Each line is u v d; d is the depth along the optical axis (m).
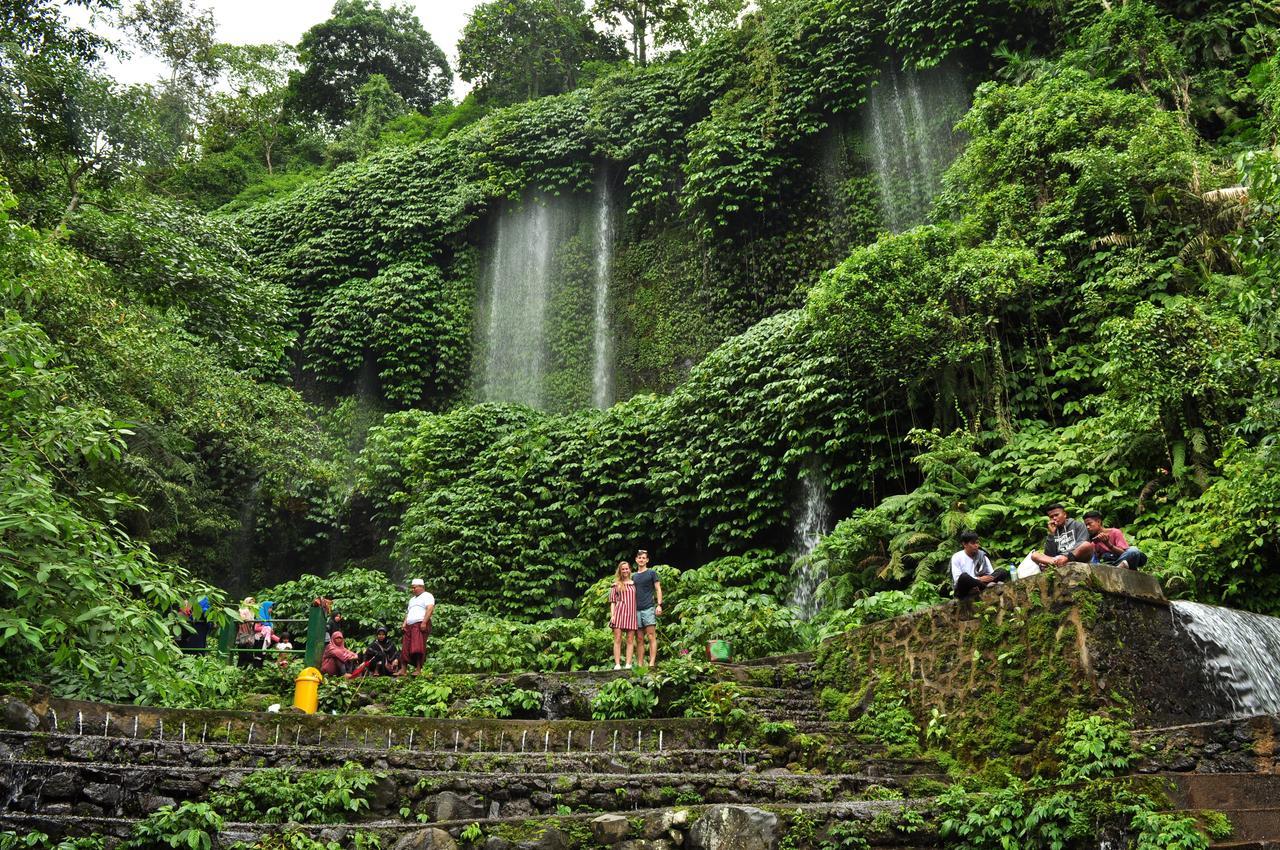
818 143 24.94
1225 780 6.26
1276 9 17.83
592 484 20.31
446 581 19.06
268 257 30.83
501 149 29.75
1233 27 18.50
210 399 21.91
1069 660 7.68
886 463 16.97
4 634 7.38
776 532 18.53
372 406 28.23
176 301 18.66
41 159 18.00
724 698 9.18
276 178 39.50
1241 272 14.18
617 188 28.78
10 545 7.33
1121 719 7.30
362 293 28.67
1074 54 18.83
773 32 25.61
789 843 6.35
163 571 8.17
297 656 12.17
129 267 17.94
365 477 23.89
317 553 25.66
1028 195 17.08
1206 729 6.87
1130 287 15.01
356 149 40.09
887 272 16.73
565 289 28.34
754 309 24.42
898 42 23.53
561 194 29.23
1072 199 16.20
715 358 19.41
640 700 9.76
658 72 28.61
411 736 8.45
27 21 17.56
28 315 13.36
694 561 19.81
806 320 17.48
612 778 7.42
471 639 13.10
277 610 19.30
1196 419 12.55
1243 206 14.18
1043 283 15.83
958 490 14.87
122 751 7.05
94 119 17.66
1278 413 11.15
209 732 7.89
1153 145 15.72
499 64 37.53
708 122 25.28
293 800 6.92
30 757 6.73
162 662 7.83
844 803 6.93
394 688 10.70
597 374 27.28
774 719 9.16
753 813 6.32
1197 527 11.33
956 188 19.83
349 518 25.30
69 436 8.21
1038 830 6.36
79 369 15.13
